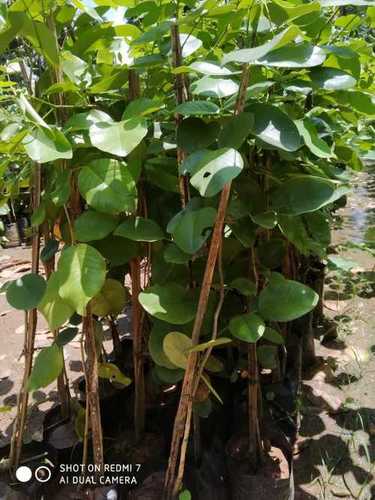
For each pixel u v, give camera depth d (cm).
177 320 86
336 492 127
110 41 107
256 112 77
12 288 91
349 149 124
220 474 119
